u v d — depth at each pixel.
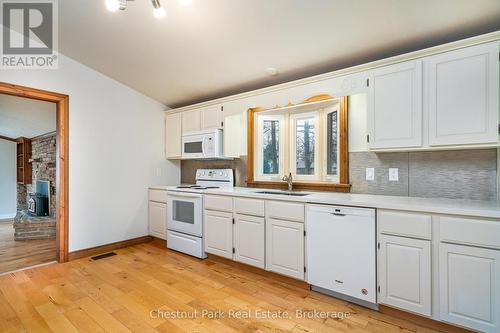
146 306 2.17
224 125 3.56
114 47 2.95
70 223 3.27
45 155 5.29
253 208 2.76
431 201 2.06
